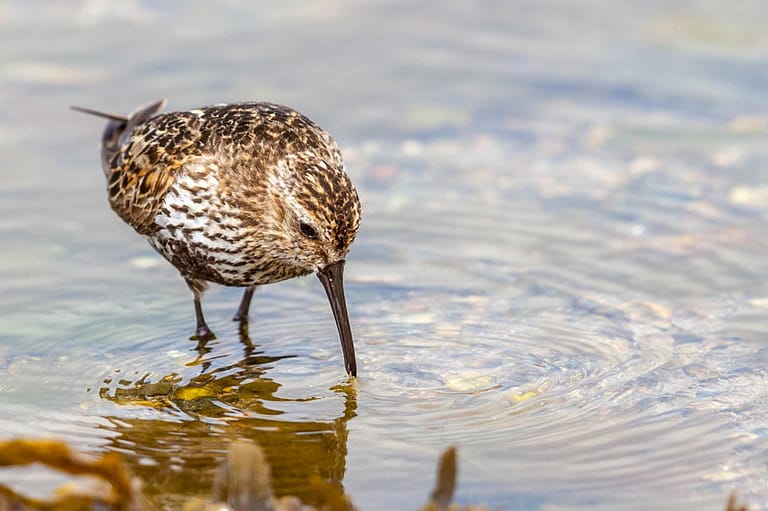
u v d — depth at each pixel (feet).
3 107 61.57
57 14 73.77
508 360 40.52
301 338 42.98
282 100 63.62
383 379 39.32
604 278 46.88
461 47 71.10
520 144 60.23
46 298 45.29
